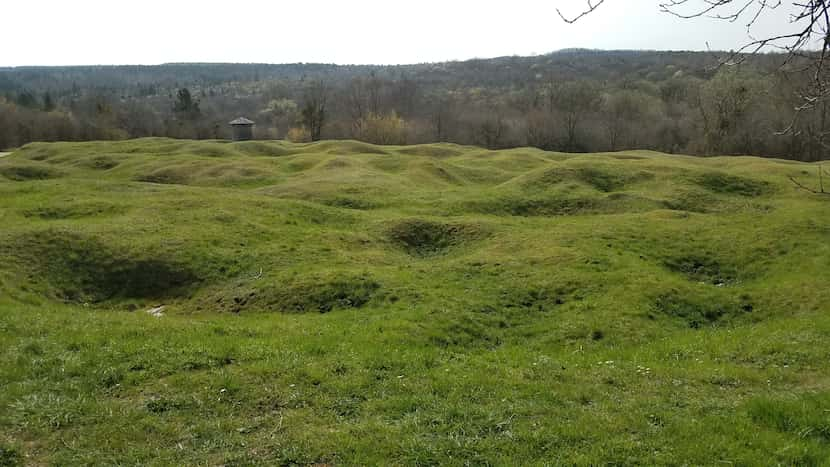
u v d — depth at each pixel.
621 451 8.73
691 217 32.31
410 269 24.47
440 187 42.97
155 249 25.61
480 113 106.06
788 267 24.36
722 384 12.34
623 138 90.62
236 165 48.22
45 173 46.28
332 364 12.48
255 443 9.20
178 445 9.16
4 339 13.75
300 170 48.62
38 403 10.39
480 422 9.82
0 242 24.70
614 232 29.02
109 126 106.88
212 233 27.80
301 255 25.89
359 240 28.62
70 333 14.57
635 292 21.31
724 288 22.78
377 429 9.55
